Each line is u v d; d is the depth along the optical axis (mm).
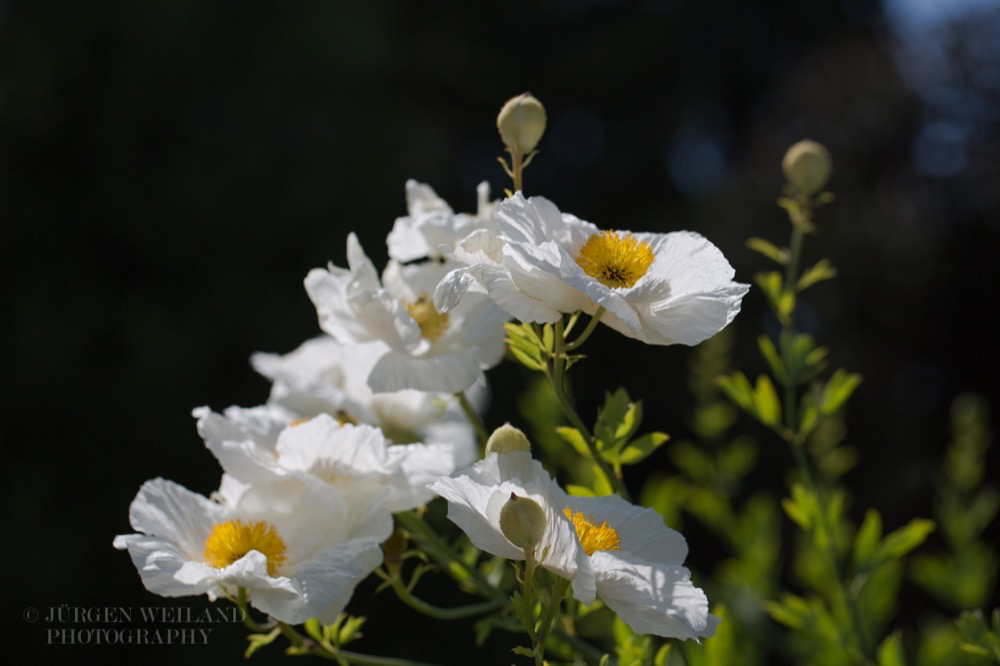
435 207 1762
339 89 9914
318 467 1491
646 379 11492
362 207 9750
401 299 1680
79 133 8812
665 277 1265
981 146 10461
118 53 8977
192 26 9195
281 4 9742
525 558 1128
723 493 2721
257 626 1473
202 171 9094
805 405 1973
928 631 2301
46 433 8109
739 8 15672
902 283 10141
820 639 2107
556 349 1342
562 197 14758
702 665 1739
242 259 9148
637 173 14586
